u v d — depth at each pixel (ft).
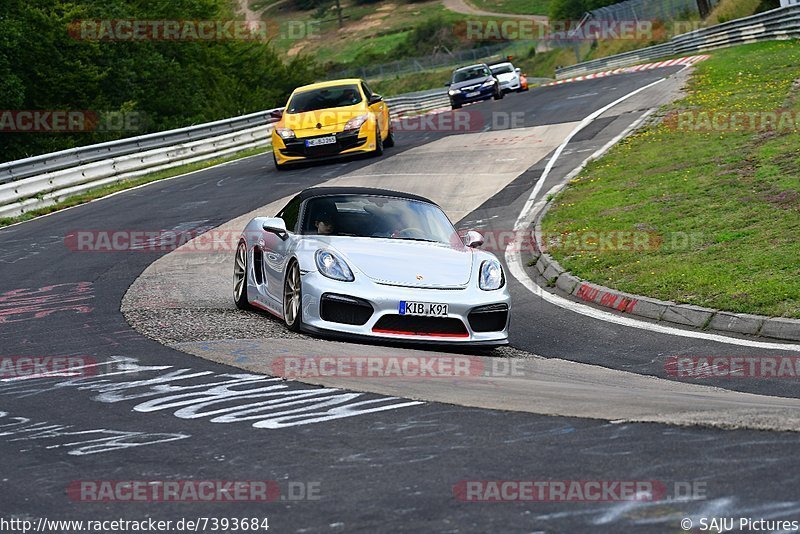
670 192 175.01
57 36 460.55
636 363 91.76
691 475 45.62
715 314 105.40
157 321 103.09
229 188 244.01
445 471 47.96
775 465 46.52
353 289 92.53
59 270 148.36
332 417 60.03
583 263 137.90
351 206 108.17
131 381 73.56
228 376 73.61
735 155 197.06
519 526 40.11
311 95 273.95
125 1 558.56
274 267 105.09
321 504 44.09
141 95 536.83
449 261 99.19
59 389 72.18
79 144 463.83
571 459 49.06
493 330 96.53
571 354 97.09
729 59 388.78
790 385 78.59
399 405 62.80
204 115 583.17
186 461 51.98
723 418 55.62
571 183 207.31
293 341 89.86
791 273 114.83
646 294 117.29
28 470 51.85
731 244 133.90
